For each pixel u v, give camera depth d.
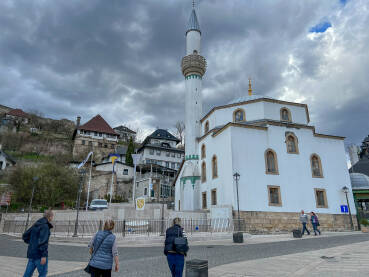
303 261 10.05
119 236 20.33
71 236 21.88
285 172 29.41
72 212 27.33
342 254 11.16
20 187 40.56
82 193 49.06
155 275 8.58
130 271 9.26
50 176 43.28
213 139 32.94
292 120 34.34
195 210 30.80
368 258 9.88
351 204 30.50
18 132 94.44
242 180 27.64
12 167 53.16
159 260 11.55
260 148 29.41
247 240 19.92
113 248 5.69
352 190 33.50
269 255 12.18
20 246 17.28
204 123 38.44
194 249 15.12
